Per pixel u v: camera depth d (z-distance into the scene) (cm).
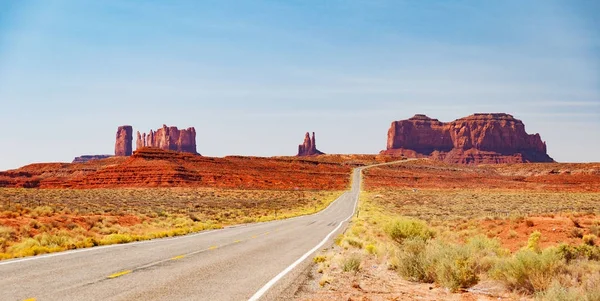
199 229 2848
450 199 9338
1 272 1050
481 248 1766
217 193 10662
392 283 1085
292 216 5084
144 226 3086
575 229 2438
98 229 2761
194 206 6106
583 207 6053
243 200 8594
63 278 982
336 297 897
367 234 2448
